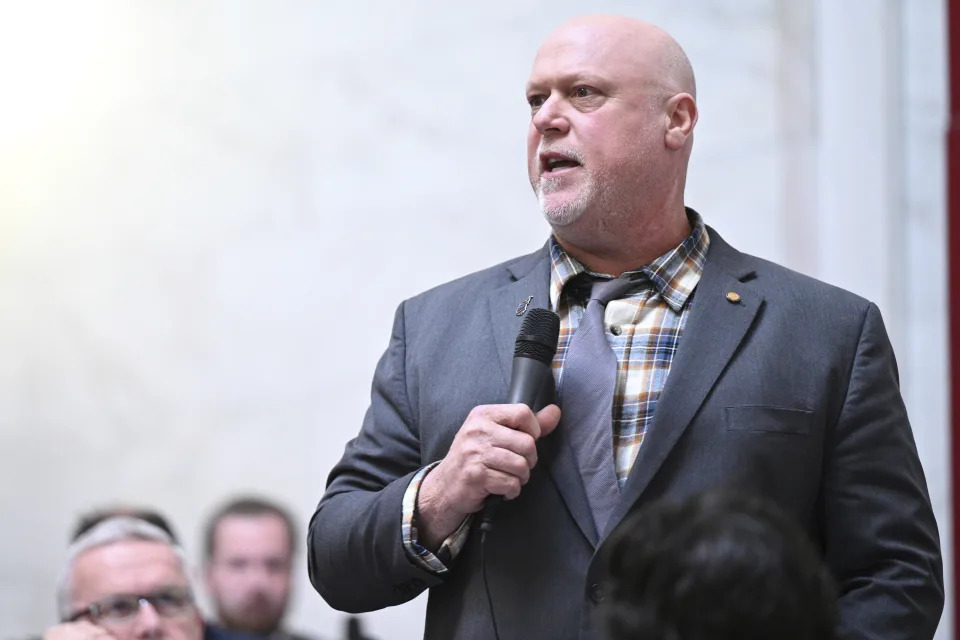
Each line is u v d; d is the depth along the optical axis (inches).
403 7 521.7
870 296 503.8
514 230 512.1
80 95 523.5
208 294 514.6
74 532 484.7
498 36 518.6
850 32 511.2
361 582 286.2
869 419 283.0
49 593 501.7
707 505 176.7
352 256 514.0
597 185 296.5
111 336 513.7
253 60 522.6
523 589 272.7
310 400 508.7
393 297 512.1
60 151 521.7
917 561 274.7
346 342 511.2
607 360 285.3
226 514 494.9
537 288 304.8
